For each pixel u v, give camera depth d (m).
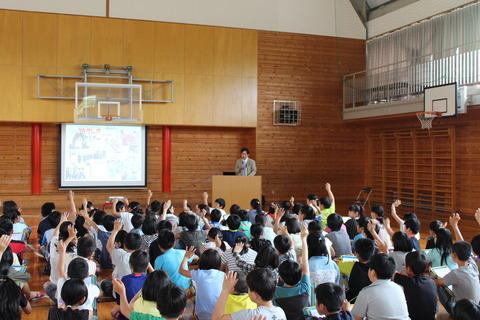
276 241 4.06
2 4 11.56
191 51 12.75
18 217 6.62
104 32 12.06
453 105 9.88
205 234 5.57
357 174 14.47
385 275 3.07
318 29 14.02
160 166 13.28
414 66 11.83
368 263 3.87
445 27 11.29
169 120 12.54
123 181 12.77
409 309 3.52
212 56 12.93
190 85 12.72
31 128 12.25
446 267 4.30
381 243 4.26
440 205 11.91
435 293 3.55
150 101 12.31
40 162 12.28
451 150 11.35
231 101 13.09
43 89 11.63
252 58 13.31
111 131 12.66
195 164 13.55
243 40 13.23
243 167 11.31
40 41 11.62
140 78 12.30
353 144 14.41
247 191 11.23
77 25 11.88
